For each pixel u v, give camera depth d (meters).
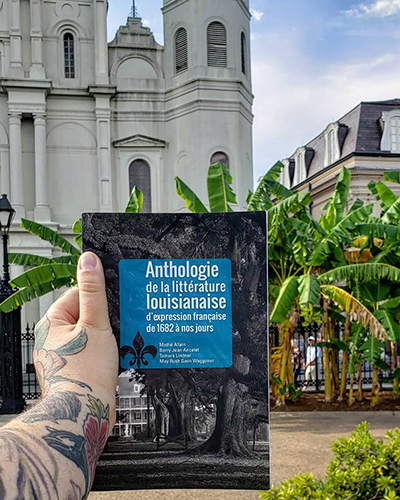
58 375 0.89
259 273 1.15
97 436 0.80
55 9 22.48
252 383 1.14
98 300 0.98
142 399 1.12
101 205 21.98
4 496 0.59
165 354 1.13
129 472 1.12
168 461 1.13
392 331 8.27
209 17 22.44
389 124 25.11
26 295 9.32
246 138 23.25
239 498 4.80
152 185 22.70
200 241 1.15
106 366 0.94
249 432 1.13
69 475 0.68
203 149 21.94
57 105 22.31
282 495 2.69
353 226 8.74
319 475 5.42
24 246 21.09
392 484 2.71
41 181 21.47
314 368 11.95
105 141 22.22
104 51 22.42
